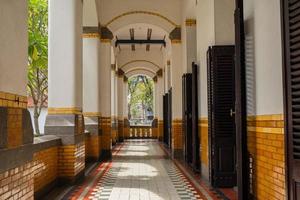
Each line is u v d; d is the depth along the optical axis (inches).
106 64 552.4
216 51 302.0
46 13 380.2
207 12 334.0
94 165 455.5
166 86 788.6
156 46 901.8
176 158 536.4
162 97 922.1
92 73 499.8
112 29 555.2
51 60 327.3
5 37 154.7
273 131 173.6
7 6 156.9
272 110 175.0
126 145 798.5
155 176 366.3
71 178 315.0
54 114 321.4
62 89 324.2
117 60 889.5
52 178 295.4
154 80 1027.3
